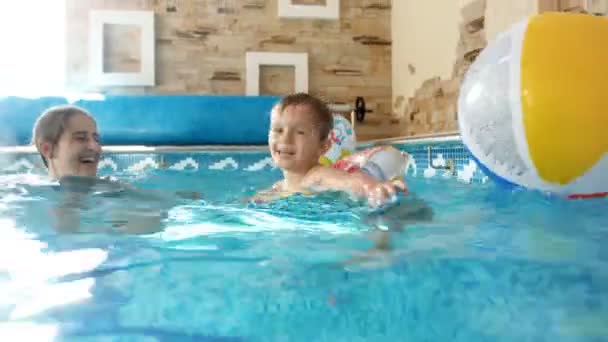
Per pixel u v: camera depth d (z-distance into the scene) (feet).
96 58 17.84
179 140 15.81
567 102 5.36
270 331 2.04
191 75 18.56
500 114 5.78
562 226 4.12
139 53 18.28
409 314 2.18
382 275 2.71
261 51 18.81
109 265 3.00
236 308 2.29
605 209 5.00
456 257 3.05
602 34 5.69
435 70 14.87
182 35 18.52
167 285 2.61
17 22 17.70
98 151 7.14
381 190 4.99
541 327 2.00
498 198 6.07
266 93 18.83
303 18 18.86
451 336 1.96
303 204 5.13
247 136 15.97
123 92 18.20
